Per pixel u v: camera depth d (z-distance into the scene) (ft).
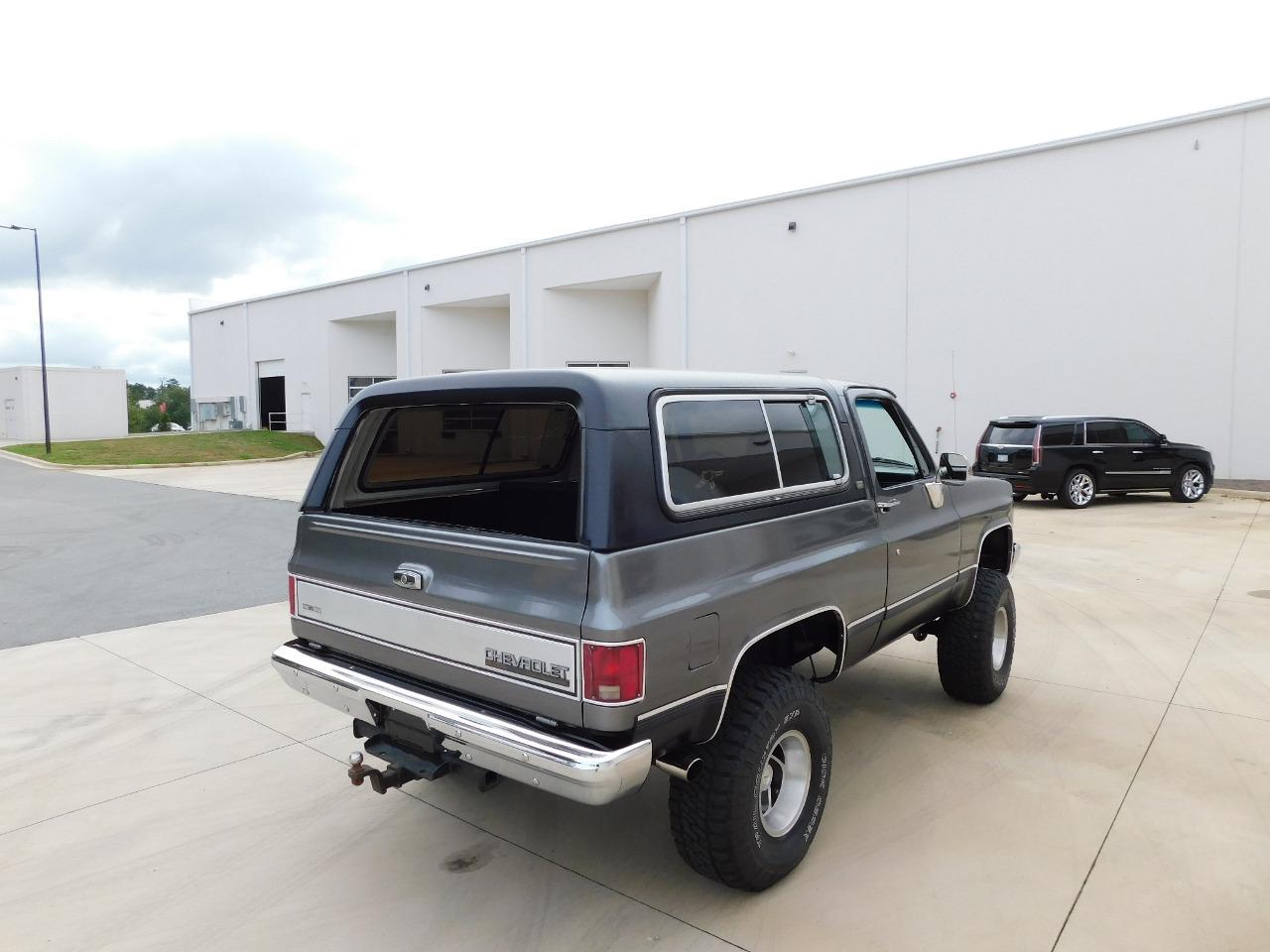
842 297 70.85
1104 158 57.77
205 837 12.05
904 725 15.62
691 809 9.78
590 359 92.84
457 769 9.98
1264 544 34.37
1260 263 52.80
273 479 72.49
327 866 11.28
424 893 10.60
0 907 10.42
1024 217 61.31
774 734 10.07
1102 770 13.70
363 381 121.60
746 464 10.50
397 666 10.29
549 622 8.57
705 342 79.82
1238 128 52.90
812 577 10.91
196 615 24.49
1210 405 54.95
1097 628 22.15
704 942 9.48
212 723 16.25
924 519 14.11
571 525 14.16
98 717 16.55
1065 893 10.28
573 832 12.12
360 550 10.70
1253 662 19.13
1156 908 9.96
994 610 15.93
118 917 10.19
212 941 9.73
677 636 8.84
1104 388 58.80
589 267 87.61
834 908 10.07
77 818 12.63
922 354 66.80
